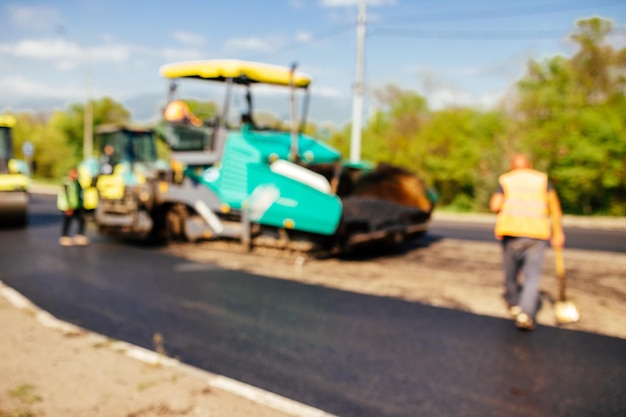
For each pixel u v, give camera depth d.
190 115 9.09
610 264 7.60
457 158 20.28
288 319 5.35
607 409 3.48
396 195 9.30
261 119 9.32
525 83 19.22
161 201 9.48
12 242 10.18
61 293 6.38
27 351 4.31
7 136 11.87
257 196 8.20
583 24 18.47
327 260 8.14
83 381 3.76
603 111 17.53
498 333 4.89
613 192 17.84
